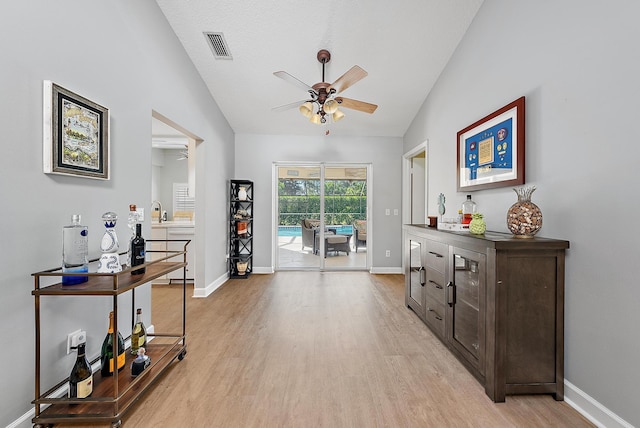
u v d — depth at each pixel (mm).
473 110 2840
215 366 2125
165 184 6293
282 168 5207
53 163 1590
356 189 5258
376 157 5133
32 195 1515
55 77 1626
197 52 3201
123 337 2230
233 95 3967
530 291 1762
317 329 2771
